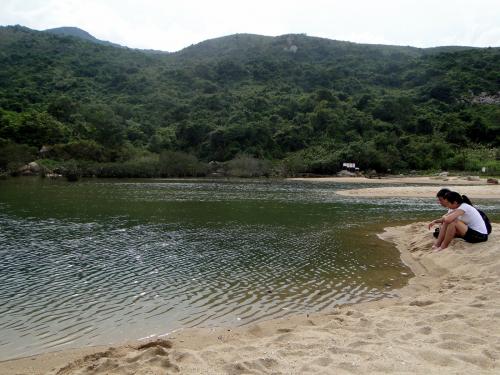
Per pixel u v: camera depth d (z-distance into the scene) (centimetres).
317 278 1147
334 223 2144
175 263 1316
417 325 677
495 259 1106
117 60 14875
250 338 729
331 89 12056
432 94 10056
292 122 9281
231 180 6456
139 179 6538
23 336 770
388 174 7231
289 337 657
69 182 5434
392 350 564
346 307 899
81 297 991
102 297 991
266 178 6956
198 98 11075
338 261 1341
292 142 8519
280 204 3050
